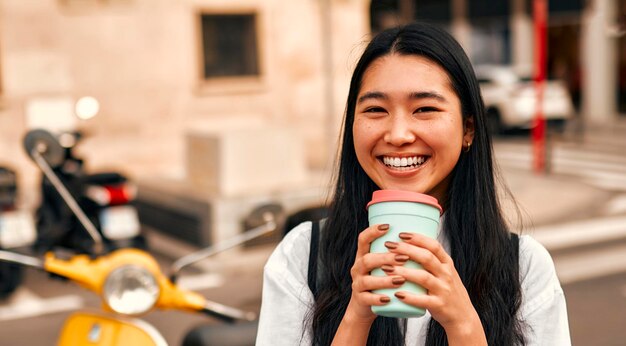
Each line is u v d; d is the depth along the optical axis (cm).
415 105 136
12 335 585
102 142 1128
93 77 1120
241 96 1224
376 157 140
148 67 1155
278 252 155
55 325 611
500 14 2272
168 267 768
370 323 130
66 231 646
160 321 600
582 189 1144
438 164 138
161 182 951
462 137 142
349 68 190
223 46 1227
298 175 857
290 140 851
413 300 118
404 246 119
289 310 148
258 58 1240
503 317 142
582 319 591
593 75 2155
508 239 149
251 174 833
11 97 1065
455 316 123
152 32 1156
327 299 145
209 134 840
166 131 1174
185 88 1184
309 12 1258
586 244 831
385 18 2025
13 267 671
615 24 2119
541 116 1327
